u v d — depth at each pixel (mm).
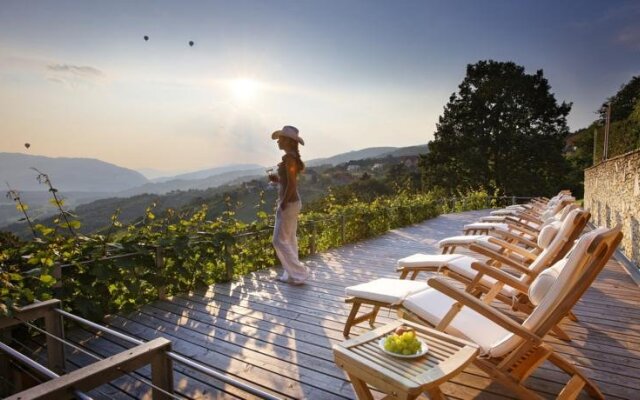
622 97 27359
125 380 2451
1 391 2508
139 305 3865
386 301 2607
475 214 13609
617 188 7297
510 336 2012
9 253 3264
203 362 2688
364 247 7273
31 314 2416
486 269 2824
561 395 2072
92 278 3520
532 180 25281
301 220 6551
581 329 3258
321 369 2572
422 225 10625
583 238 1837
